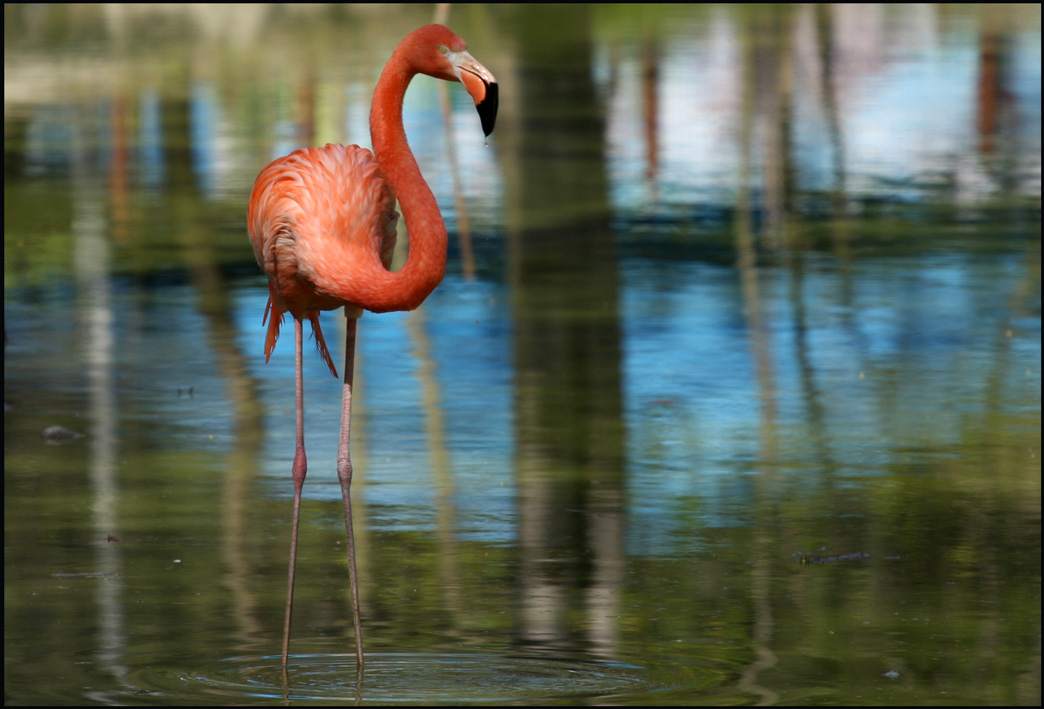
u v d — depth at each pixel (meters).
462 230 23.89
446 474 12.81
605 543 11.10
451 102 38.06
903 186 27.80
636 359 16.78
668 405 15.05
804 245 23.02
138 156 29.83
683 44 49.59
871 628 9.38
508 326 18.25
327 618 9.62
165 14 54.97
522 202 26.22
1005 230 24.09
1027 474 12.78
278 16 54.91
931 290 20.09
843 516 11.71
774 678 8.59
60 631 9.29
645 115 35.91
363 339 17.72
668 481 12.64
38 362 16.45
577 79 41.72
